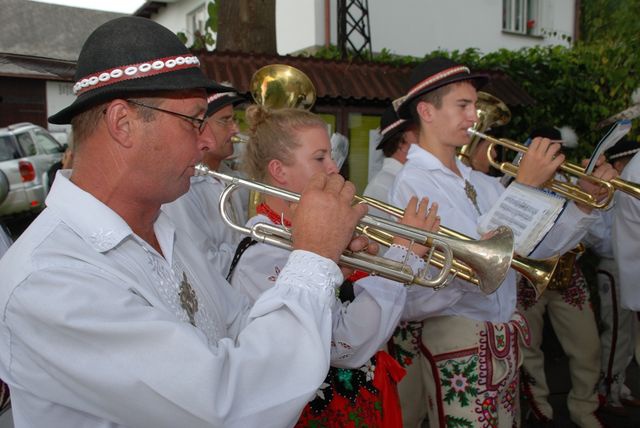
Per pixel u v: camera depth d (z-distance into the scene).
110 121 1.10
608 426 3.53
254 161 1.97
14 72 12.52
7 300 1.00
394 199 2.33
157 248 1.28
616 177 2.38
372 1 7.66
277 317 1.11
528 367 3.38
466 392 2.12
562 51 5.80
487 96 3.41
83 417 1.07
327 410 1.69
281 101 3.11
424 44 8.12
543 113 5.38
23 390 1.06
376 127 4.62
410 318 2.14
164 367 0.99
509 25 8.98
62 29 14.55
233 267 1.78
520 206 2.08
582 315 3.34
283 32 7.99
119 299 1.02
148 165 1.13
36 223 1.09
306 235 1.18
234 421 1.02
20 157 8.77
